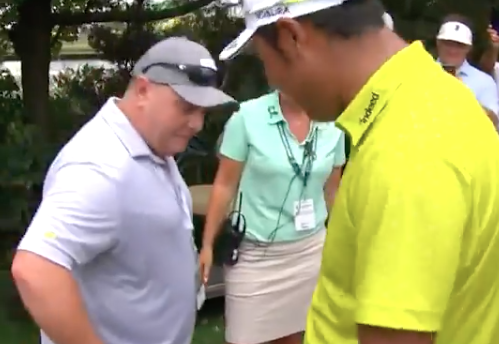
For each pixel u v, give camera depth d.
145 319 2.16
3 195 5.43
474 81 5.05
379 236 1.22
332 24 1.36
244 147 3.37
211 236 3.46
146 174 2.10
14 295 5.17
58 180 2.00
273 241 3.40
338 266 1.40
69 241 1.93
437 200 1.20
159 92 2.12
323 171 3.41
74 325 1.91
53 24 6.69
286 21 1.38
